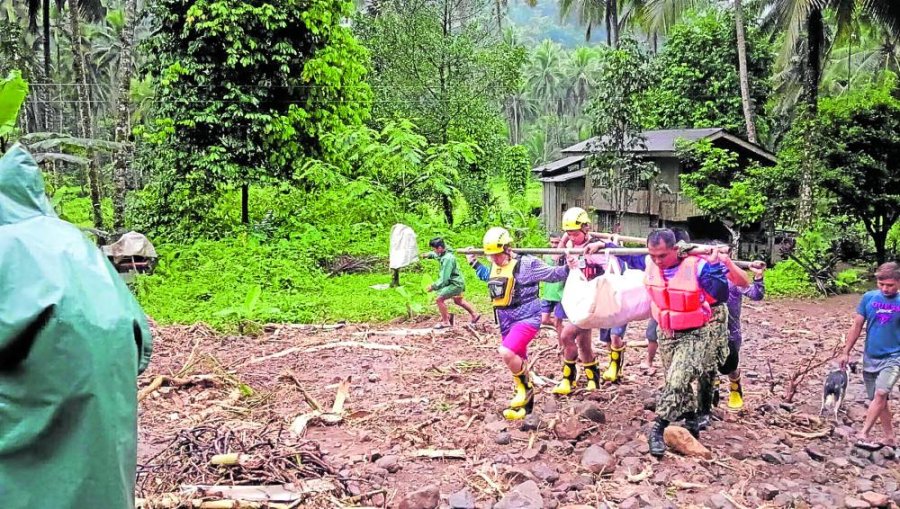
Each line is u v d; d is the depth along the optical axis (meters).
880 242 17.98
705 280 5.63
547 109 65.25
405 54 21.44
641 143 20.36
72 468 2.29
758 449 5.83
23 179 2.54
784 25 20.89
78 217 19.38
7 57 28.17
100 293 2.43
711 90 25.08
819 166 17.08
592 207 21.91
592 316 6.06
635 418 6.51
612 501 4.88
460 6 22.70
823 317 12.42
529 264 6.30
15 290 2.27
